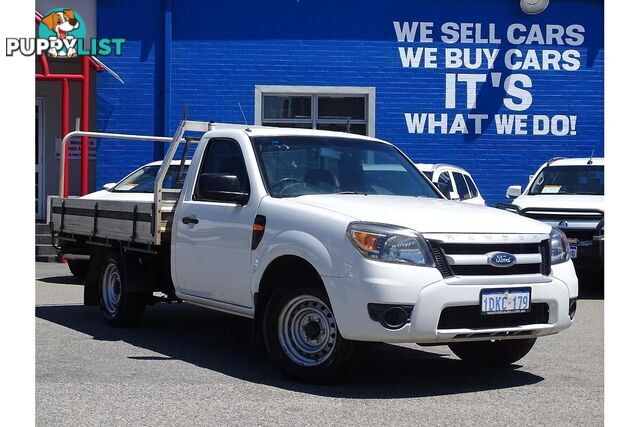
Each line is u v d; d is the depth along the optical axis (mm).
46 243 16953
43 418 5680
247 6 18266
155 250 8578
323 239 6492
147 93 18203
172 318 10117
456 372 7363
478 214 6902
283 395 6367
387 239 6227
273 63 18328
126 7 18109
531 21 18641
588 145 18812
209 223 7719
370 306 6164
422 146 18547
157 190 8398
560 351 8352
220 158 7934
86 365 7363
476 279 6344
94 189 18969
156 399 6203
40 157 19266
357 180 7770
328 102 18562
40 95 19234
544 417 5891
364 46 18406
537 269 6742
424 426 5609
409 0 18438
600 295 12984
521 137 18703
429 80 18516
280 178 7438
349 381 6902
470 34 18547
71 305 11117
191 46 18234
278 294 6816
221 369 7277
